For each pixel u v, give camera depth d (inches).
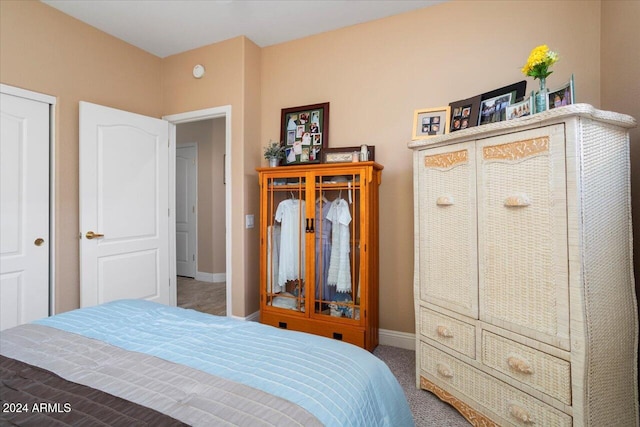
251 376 36.9
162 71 134.6
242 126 117.3
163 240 127.2
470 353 65.5
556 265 50.8
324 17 105.8
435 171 73.4
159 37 118.3
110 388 34.9
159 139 126.2
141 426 28.2
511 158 57.1
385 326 105.4
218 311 139.8
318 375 37.4
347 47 111.3
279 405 31.5
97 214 106.0
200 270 203.8
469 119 76.9
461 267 67.2
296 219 106.9
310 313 102.0
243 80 117.3
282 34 116.8
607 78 75.8
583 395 47.9
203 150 202.7
